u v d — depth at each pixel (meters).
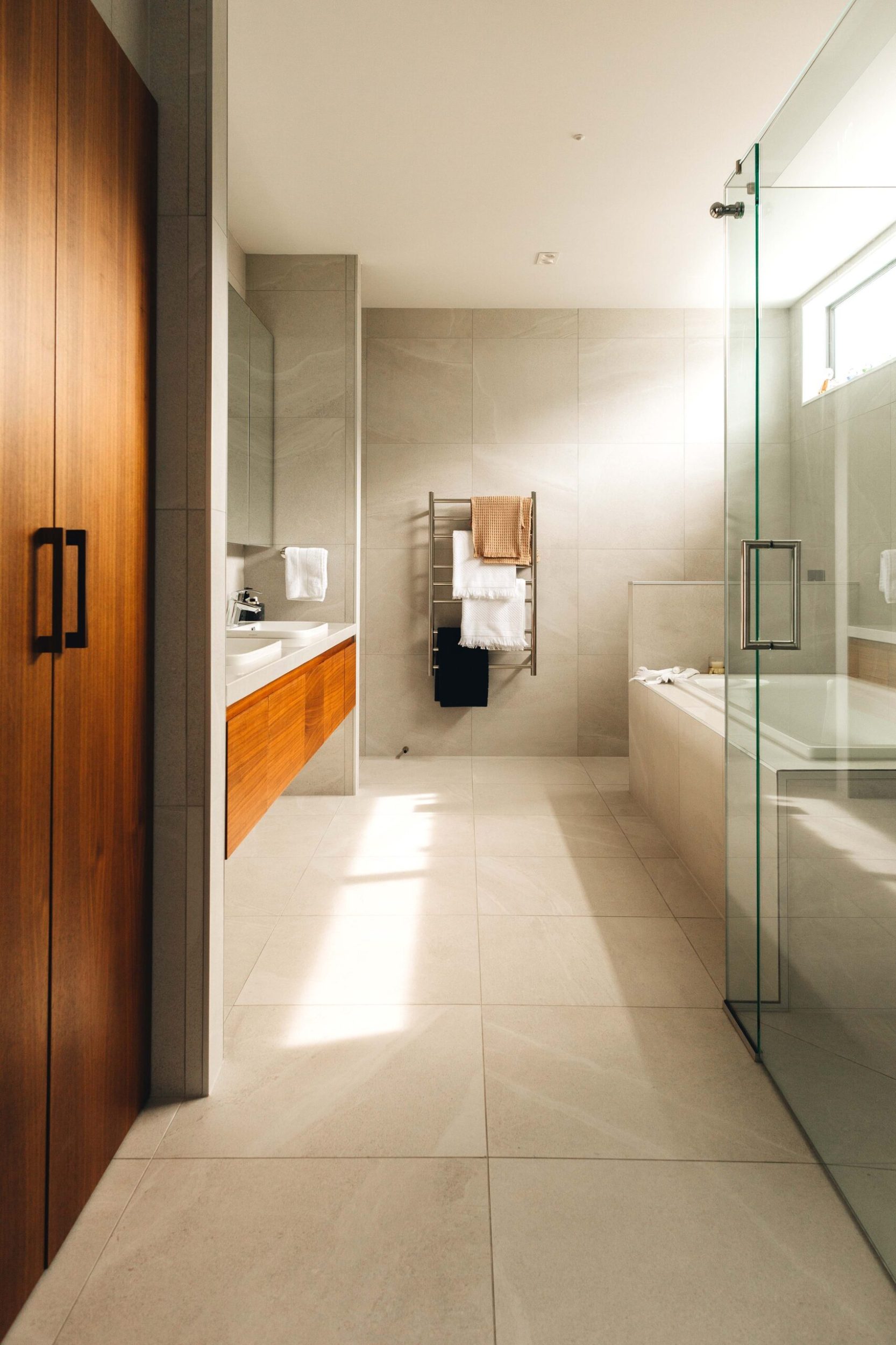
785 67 2.44
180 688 1.54
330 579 3.89
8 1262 1.06
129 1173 1.36
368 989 1.99
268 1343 1.06
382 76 2.48
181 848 1.55
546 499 4.57
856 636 1.29
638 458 4.55
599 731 4.66
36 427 1.08
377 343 4.50
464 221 3.45
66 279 1.15
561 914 2.45
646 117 2.69
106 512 1.32
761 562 1.66
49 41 1.09
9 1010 1.05
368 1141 1.44
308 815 3.52
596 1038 1.78
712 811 2.56
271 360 3.80
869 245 1.22
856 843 1.29
